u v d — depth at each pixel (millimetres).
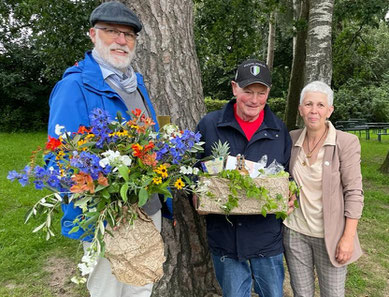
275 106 19453
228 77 20578
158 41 2547
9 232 4328
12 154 9977
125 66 1954
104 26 1896
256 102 1976
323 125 2107
